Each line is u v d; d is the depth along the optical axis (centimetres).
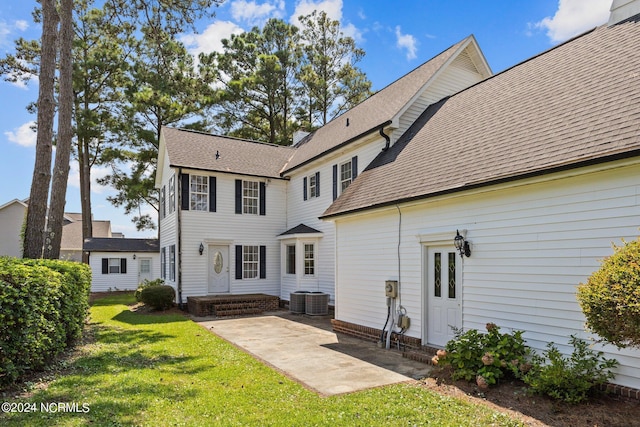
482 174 645
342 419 442
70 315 712
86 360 669
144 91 2150
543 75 834
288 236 1570
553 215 555
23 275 517
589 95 633
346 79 2803
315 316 1348
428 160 868
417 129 1104
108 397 485
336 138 1487
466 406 483
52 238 1021
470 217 686
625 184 478
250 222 1681
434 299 773
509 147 664
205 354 762
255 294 1608
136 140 2391
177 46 1451
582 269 516
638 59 623
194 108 2347
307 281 1510
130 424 410
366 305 949
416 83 1275
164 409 458
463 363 575
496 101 886
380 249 908
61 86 1042
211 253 1598
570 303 528
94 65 2369
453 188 675
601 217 500
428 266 789
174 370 638
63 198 1049
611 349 480
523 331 579
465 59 1311
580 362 479
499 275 628
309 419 440
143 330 1030
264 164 1795
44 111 891
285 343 896
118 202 2802
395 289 845
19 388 507
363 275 964
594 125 547
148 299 1435
